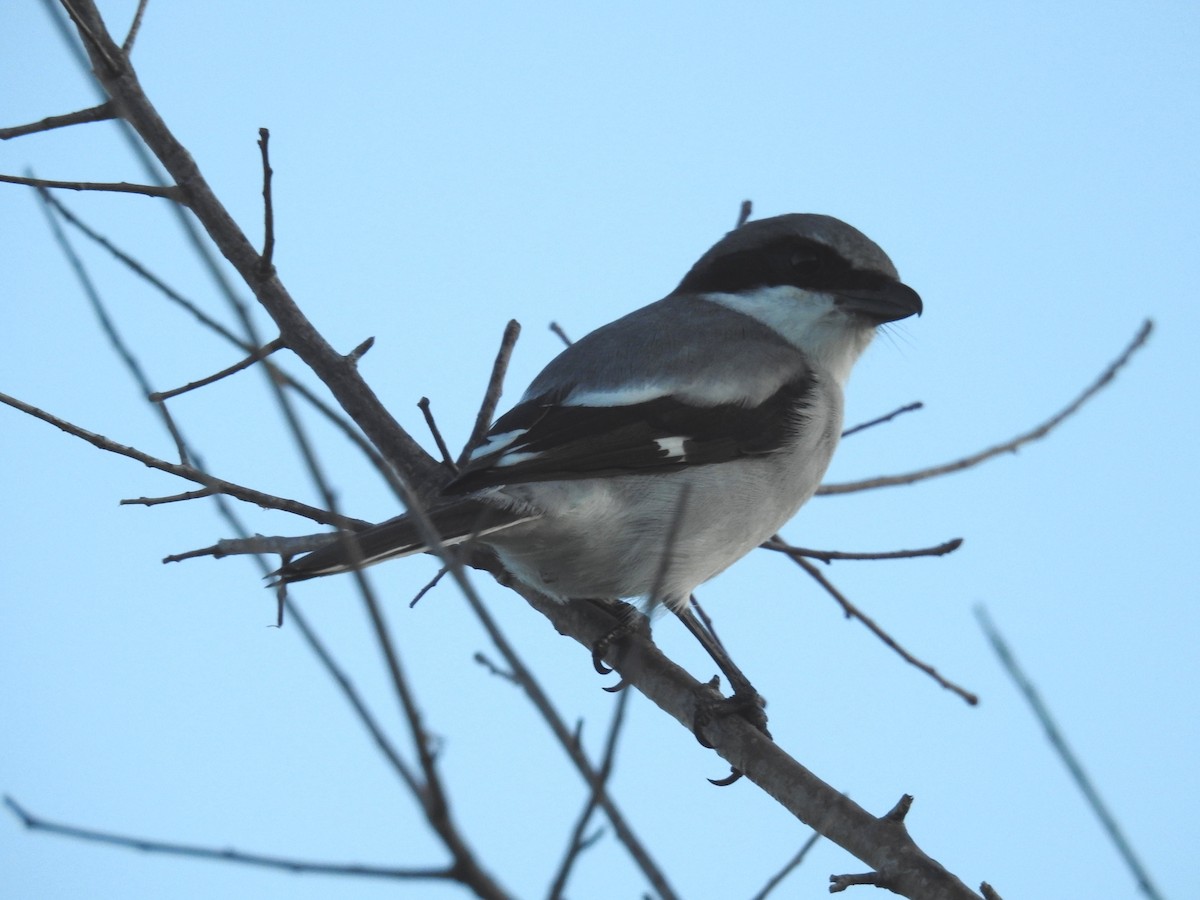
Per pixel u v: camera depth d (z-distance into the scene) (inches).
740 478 366.9
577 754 147.8
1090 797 147.2
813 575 384.5
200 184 369.4
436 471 372.5
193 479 314.7
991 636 153.8
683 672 335.9
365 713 139.7
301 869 144.9
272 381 148.6
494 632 149.7
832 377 403.5
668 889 143.9
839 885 239.3
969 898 232.4
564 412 357.4
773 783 289.9
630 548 353.7
